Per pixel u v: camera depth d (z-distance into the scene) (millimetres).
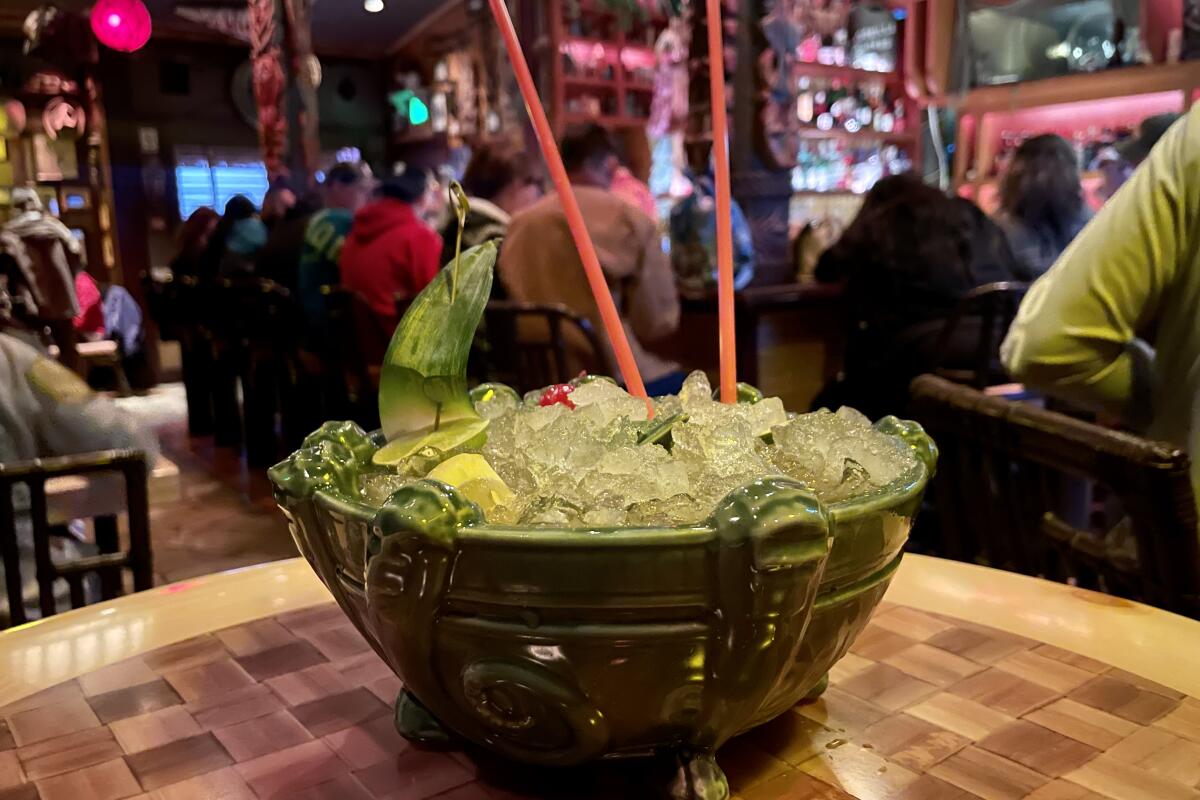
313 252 3508
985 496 1034
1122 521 1290
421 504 448
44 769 581
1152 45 3115
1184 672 674
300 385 3666
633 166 4910
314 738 618
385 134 6207
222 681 701
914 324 2928
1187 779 541
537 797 549
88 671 720
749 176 3781
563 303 2420
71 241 3582
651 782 536
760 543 423
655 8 4566
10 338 1684
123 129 5535
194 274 4531
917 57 4047
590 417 598
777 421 639
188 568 2707
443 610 477
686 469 533
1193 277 1233
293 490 546
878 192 3018
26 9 4910
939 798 530
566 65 4613
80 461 1328
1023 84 3607
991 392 2697
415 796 550
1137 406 1375
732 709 489
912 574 877
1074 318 1322
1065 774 551
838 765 569
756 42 3695
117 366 5090
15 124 4996
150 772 576
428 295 586
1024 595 819
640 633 455
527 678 473
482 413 688
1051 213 2953
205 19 5293
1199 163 1218
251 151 6000
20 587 1288
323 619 816
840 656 555
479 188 3031
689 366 3654
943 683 669
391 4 5316
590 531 438
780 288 3643
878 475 541
